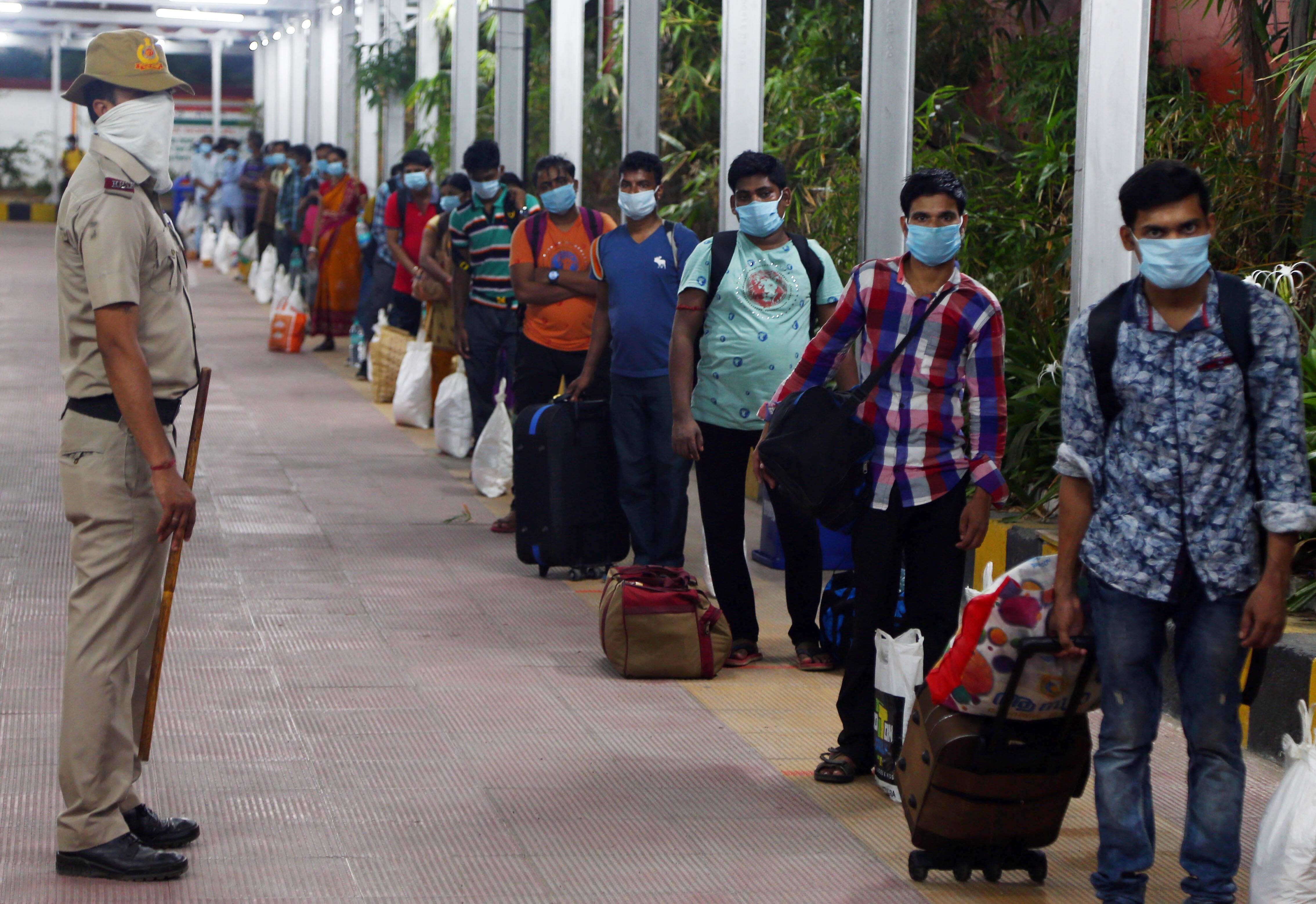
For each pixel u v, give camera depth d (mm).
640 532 7488
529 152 16438
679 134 14242
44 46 44031
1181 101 8453
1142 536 3824
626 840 4621
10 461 10445
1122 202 3740
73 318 4145
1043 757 4223
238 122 43688
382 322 13922
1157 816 4906
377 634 6820
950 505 4918
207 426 12320
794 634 6559
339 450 11477
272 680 6090
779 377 6254
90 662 4156
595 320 7652
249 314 20969
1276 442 3713
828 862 4500
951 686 4215
